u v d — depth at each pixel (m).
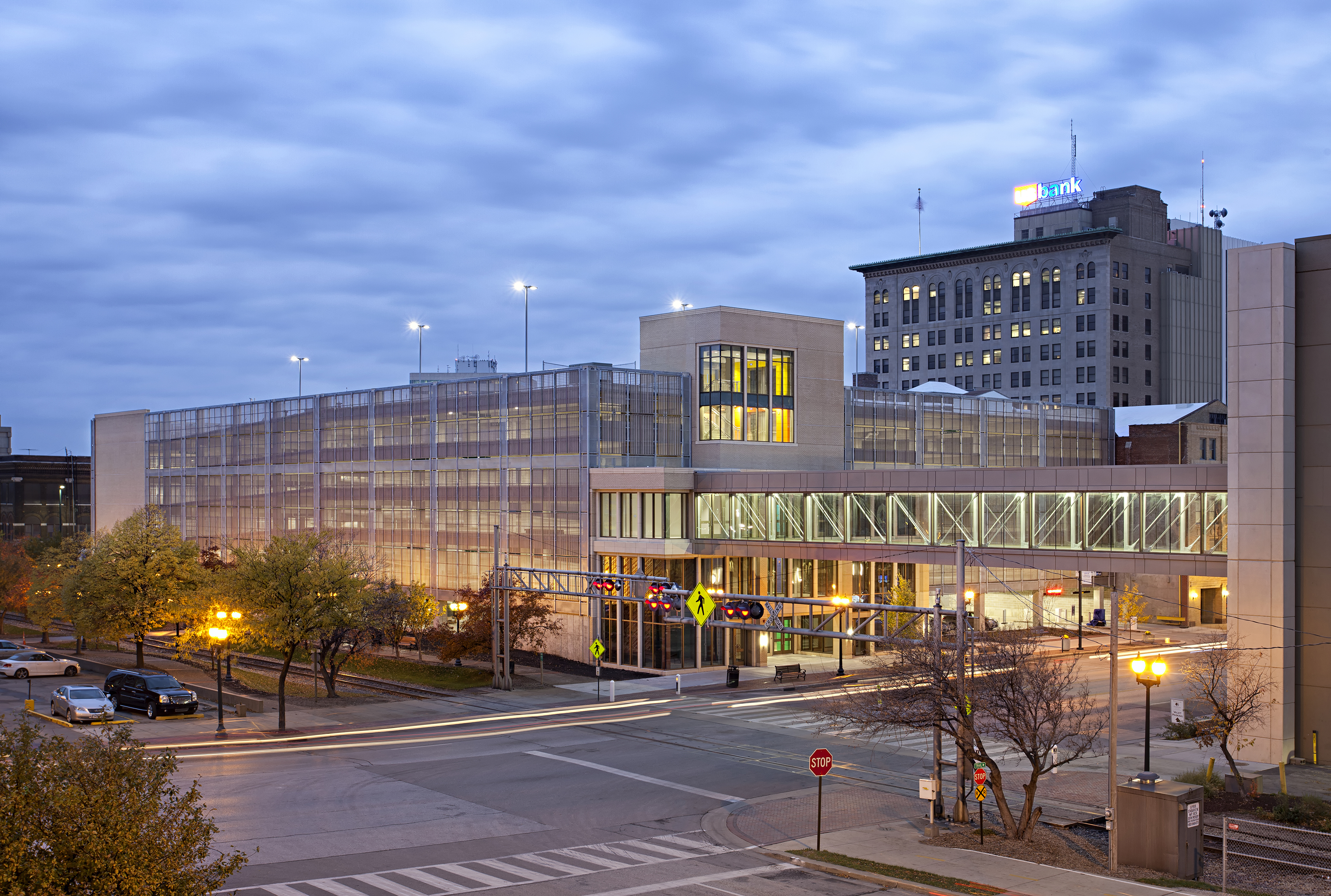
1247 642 41.75
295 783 37.12
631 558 70.12
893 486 59.12
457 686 62.03
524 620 64.94
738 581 71.56
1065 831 32.16
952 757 43.12
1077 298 156.62
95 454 129.38
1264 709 41.00
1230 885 26.84
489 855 28.52
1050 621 90.12
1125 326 156.12
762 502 65.62
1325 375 41.34
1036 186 169.88
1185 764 41.12
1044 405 109.25
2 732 17.20
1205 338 168.88
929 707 33.16
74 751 16.95
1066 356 157.12
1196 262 168.12
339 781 37.62
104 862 15.30
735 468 74.94
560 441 74.19
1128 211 159.38
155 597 66.94
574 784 37.81
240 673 66.81
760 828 32.28
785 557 63.97
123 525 73.19
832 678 65.56
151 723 49.69
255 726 49.28
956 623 33.66
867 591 77.25
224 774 38.50
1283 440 41.25
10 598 90.12
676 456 76.06
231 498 106.75
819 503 62.88
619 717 52.38
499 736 47.19
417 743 45.34
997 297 165.25
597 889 25.59
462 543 81.94
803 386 79.06
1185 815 27.56
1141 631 87.12
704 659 69.94
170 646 80.31
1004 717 31.80
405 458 87.31
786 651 75.69
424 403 85.69
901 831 31.97
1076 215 161.75
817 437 79.81
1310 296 41.84
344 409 93.62
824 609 75.31
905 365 175.88
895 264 175.00
